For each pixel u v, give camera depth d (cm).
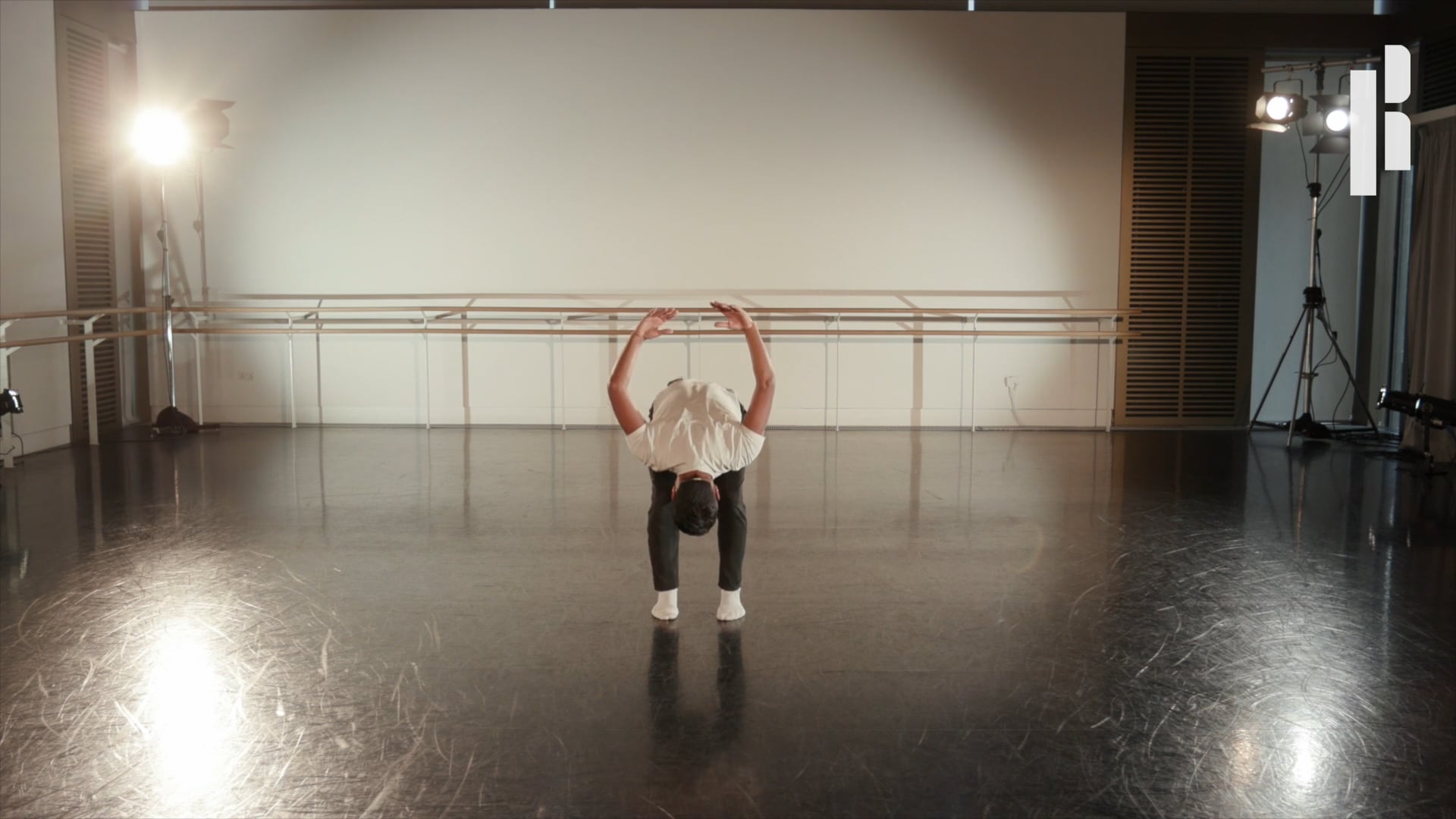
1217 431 809
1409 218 781
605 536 473
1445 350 703
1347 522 509
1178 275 809
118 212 786
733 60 793
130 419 809
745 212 802
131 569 419
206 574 412
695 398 354
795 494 570
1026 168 801
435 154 798
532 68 793
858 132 797
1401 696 298
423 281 807
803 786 244
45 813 232
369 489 574
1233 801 239
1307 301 755
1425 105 756
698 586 401
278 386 816
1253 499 560
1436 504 550
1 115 650
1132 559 442
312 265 806
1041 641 343
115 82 786
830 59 792
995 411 816
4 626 352
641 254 805
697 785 245
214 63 793
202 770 252
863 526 496
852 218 802
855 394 815
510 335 809
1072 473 633
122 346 803
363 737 270
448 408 816
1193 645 339
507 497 555
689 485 326
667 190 800
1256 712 288
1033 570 425
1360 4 803
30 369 682
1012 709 289
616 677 310
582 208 802
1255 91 800
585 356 810
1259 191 812
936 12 791
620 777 248
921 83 794
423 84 794
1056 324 815
